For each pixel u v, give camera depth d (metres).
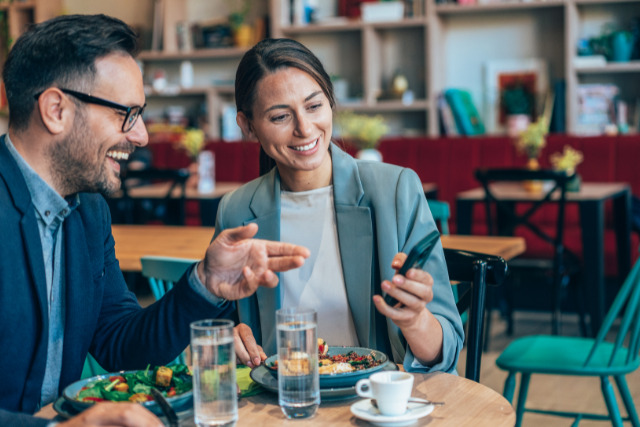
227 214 1.66
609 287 4.66
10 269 1.28
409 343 1.38
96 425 1.01
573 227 4.92
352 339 1.58
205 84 6.67
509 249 2.87
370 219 1.54
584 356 2.41
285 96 1.48
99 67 1.28
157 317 1.42
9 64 1.30
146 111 6.86
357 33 6.17
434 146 5.55
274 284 1.29
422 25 5.77
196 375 1.07
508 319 4.28
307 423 1.14
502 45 5.85
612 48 5.35
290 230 1.61
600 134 5.32
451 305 1.48
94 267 1.46
